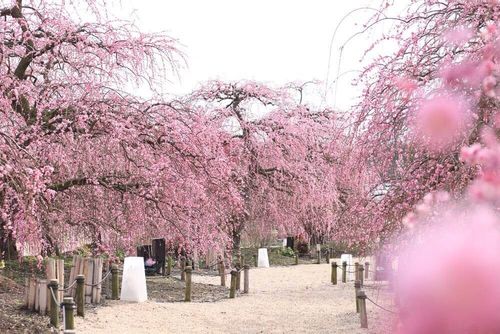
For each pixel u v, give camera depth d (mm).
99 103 11734
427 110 2217
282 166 20688
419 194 5562
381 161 6695
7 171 7996
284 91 21594
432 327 1605
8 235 10695
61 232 12320
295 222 22578
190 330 9711
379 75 6105
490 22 4695
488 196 1899
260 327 10266
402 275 2217
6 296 10164
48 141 10797
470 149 2242
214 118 20219
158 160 12562
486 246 1592
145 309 10922
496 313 1522
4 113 9797
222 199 14156
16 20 11430
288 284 17156
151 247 17094
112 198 12797
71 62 11828
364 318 9414
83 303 9695
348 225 7605
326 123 21469
